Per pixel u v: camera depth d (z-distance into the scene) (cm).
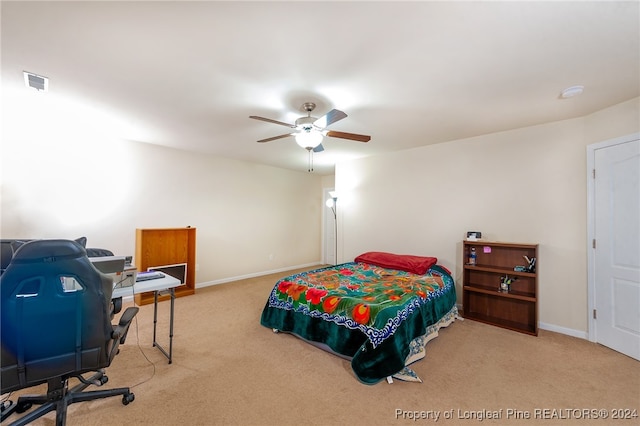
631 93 235
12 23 156
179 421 163
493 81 218
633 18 147
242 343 268
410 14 146
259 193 574
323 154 477
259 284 501
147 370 218
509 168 337
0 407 164
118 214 388
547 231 308
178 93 245
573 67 197
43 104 272
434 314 275
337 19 151
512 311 326
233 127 337
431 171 407
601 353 249
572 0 135
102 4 142
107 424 160
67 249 131
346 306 243
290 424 162
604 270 264
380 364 205
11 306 123
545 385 201
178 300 404
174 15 150
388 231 459
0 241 156
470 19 150
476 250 357
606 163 264
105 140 375
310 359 239
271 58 191
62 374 137
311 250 696
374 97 248
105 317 145
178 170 450
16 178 313
